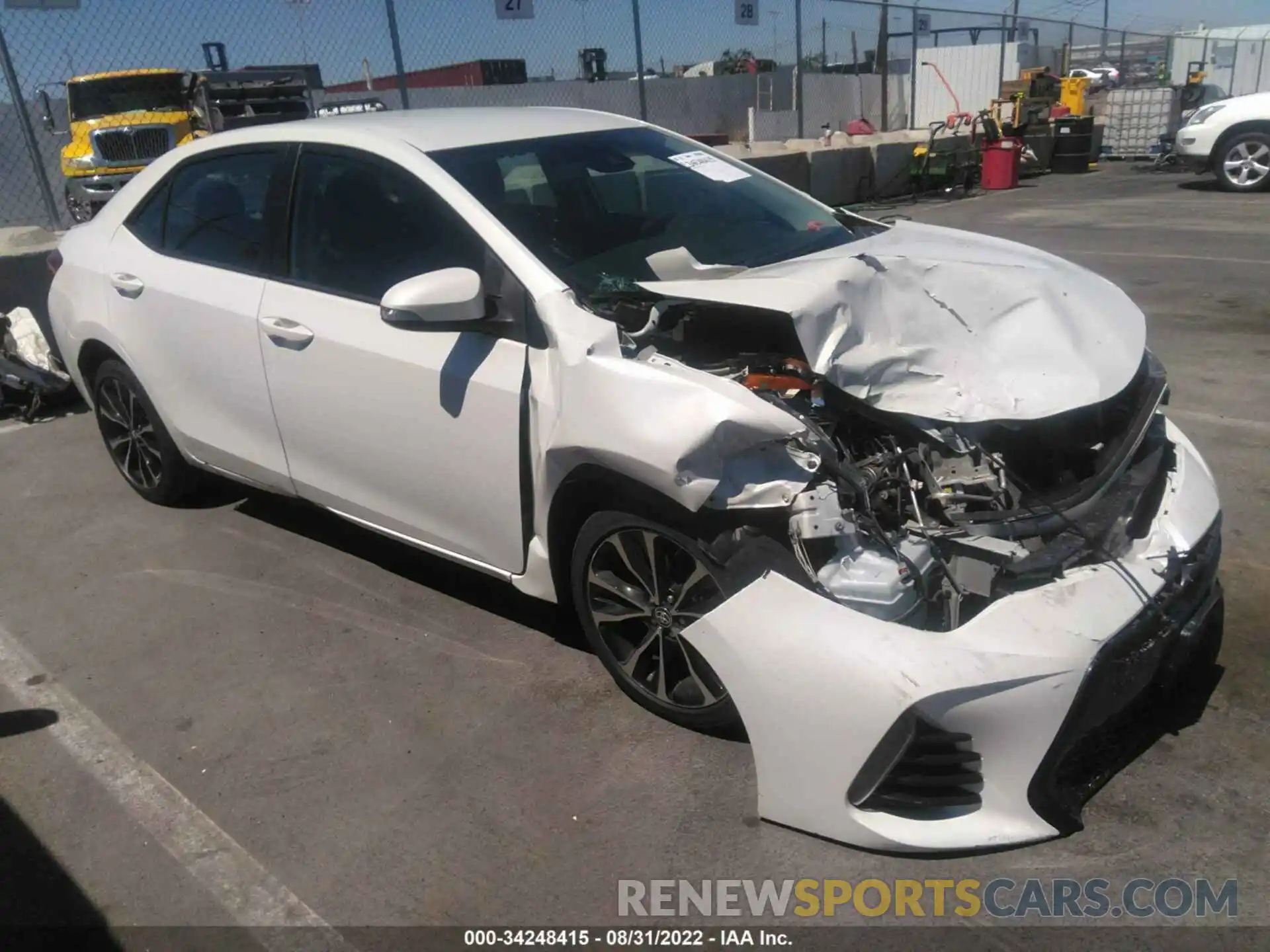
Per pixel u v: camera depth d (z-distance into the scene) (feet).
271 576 13.44
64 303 15.35
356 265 11.35
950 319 9.79
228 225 12.99
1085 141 59.11
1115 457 9.09
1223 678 10.19
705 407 8.24
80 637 12.28
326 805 9.22
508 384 9.74
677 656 9.69
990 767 7.77
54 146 44.70
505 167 11.38
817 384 9.32
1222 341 21.38
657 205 12.14
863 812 7.94
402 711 10.49
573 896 8.08
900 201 50.19
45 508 16.02
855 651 7.63
